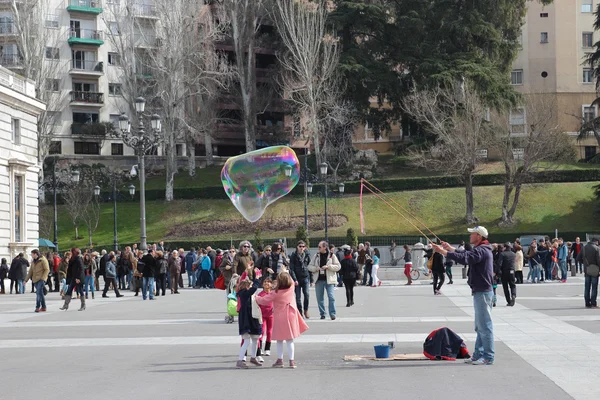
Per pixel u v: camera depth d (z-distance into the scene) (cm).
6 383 1089
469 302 2508
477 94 6525
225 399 942
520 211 6488
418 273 4112
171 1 6762
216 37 7200
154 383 1068
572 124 8362
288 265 2027
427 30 7431
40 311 2431
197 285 3900
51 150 7644
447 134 6331
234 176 2081
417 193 6831
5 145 4003
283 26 7019
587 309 2145
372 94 7144
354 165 7256
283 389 1006
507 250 2286
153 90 7212
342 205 6744
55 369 1216
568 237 5916
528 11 8438
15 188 4144
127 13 7450
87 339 1625
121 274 3594
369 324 1844
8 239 4012
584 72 8406
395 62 7512
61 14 7769
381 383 1034
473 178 6900
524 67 8462
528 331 1608
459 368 1149
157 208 7031
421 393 956
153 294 2980
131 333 1730
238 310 1231
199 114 7481
